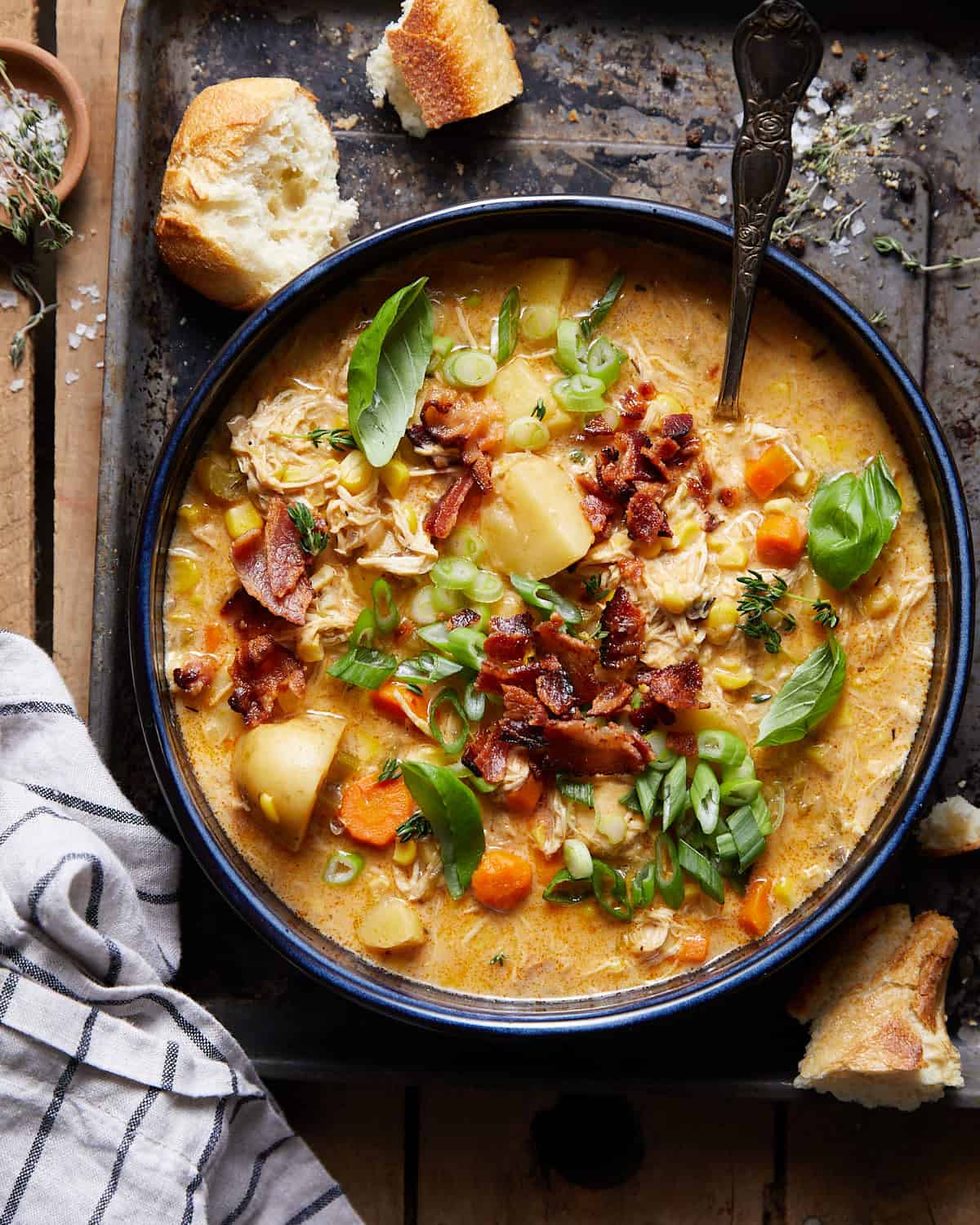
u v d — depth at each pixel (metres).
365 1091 0.71
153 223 0.70
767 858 0.66
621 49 0.70
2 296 0.71
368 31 0.70
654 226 0.66
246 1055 0.67
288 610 0.66
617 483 0.66
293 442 0.67
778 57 0.62
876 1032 0.66
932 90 0.70
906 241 0.70
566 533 0.66
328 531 0.67
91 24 0.72
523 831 0.66
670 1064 0.68
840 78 0.70
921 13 0.70
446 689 0.67
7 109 0.71
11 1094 0.65
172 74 0.70
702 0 0.70
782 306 0.67
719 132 0.70
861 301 0.70
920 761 0.64
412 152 0.70
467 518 0.67
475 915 0.66
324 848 0.66
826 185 0.70
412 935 0.66
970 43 0.70
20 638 0.67
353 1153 0.70
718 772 0.66
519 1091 0.71
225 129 0.67
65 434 0.71
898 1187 0.70
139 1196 0.65
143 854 0.67
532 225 0.67
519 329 0.68
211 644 0.67
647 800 0.65
